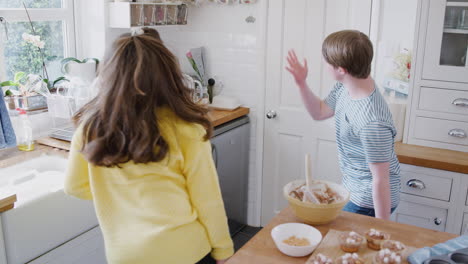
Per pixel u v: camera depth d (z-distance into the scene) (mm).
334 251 1365
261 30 3184
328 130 3127
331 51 1816
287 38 3131
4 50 2611
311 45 3064
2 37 2582
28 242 1933
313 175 3258
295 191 1644
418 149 2637
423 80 2605
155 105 1272
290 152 3312
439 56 2537
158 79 1261
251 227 3602
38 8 2762
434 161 2455
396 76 2881
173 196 1358
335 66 1836
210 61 3430
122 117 1229
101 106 1256
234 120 3223
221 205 1448
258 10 3170
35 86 2648
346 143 1964
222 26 3322
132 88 1230
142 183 1329
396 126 2732
